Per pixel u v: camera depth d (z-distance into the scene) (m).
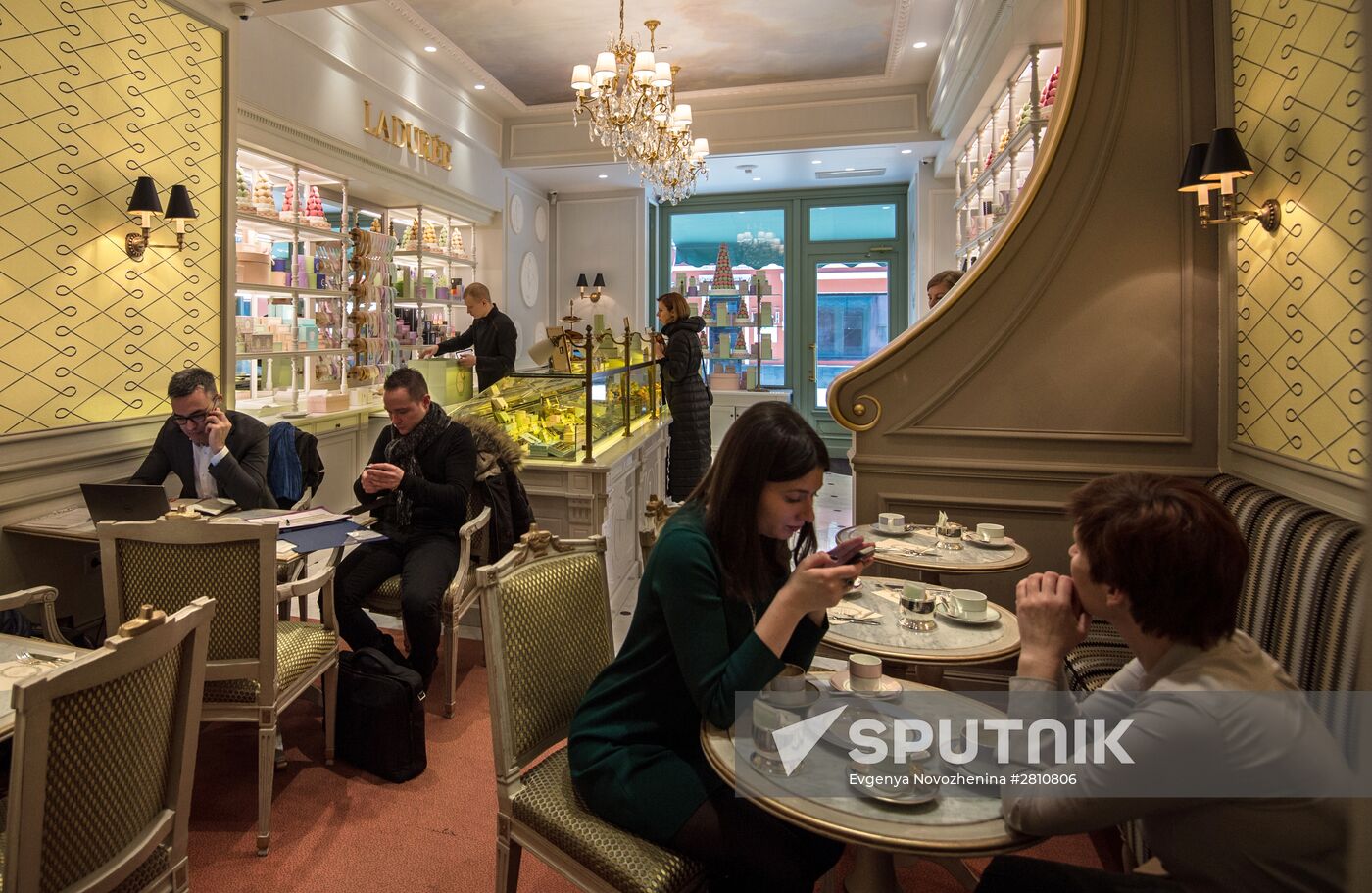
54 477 3.01
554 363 4.73
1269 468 2.53
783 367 9.90
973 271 3.05
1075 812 1.08
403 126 6.27
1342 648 1.75
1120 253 2.92
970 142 6.77
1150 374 2.94
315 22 5.16
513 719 1.66
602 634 1.94
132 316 3.28
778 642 1.35
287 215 5.16
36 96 2.86
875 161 8.31
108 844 1.28
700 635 1.40
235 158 3.78
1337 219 2.11
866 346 9.69
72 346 3.03
